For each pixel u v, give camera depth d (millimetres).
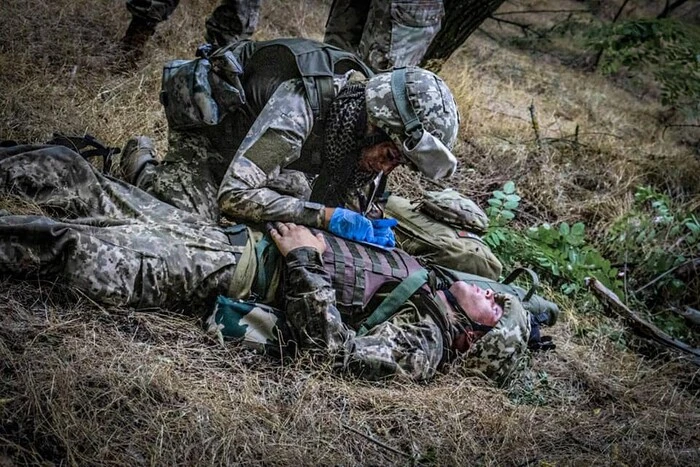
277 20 6746
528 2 9516
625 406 3920
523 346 3617
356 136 3469
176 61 3670
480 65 7762
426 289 3551
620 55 6598
